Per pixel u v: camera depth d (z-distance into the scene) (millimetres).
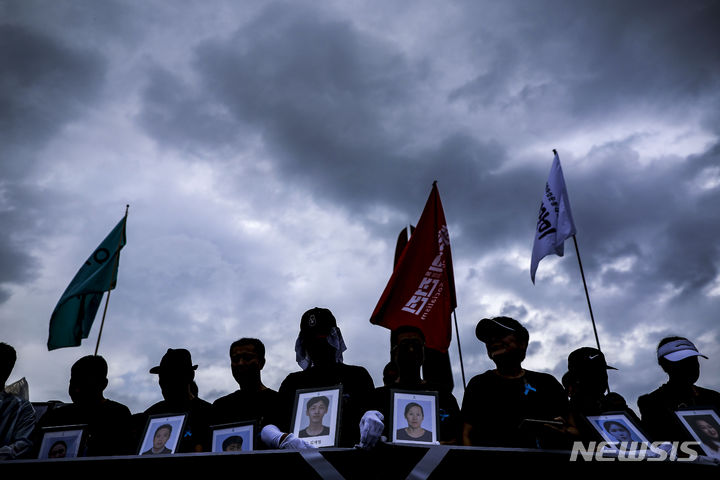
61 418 5301
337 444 3779
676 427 4922
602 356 4461
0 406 5176
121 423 5344
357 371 4809
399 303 7359
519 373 5047
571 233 9172
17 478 2967
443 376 6840
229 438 4336
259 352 5711
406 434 3975
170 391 5492
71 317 8750
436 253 7645
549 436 4195
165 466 3039
